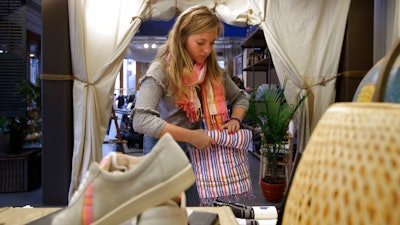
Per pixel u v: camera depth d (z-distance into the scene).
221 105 1.27
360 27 2.64
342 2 2.64
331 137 0.30
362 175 0.26
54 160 2.63
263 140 3.09
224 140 1.17
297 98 2.75
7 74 3.65
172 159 0.52
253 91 3.47
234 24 2.79
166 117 1.22
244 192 1.20
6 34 3.66
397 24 2.39
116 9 2.73
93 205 0.54
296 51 2.75
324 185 0.28
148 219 0.51
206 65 1.26
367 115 0.28
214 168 1.17
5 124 3.44
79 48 2.61
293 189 0.34
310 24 2.72
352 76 2.64
